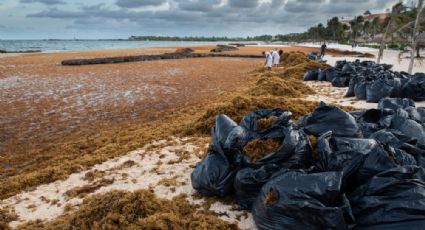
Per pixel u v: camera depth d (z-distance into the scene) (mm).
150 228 3404
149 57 30344
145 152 6125
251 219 3775
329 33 102000
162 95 12633
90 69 22266
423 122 6035
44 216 4199
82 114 9820
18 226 3969
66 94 12906
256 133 4492
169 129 7543
